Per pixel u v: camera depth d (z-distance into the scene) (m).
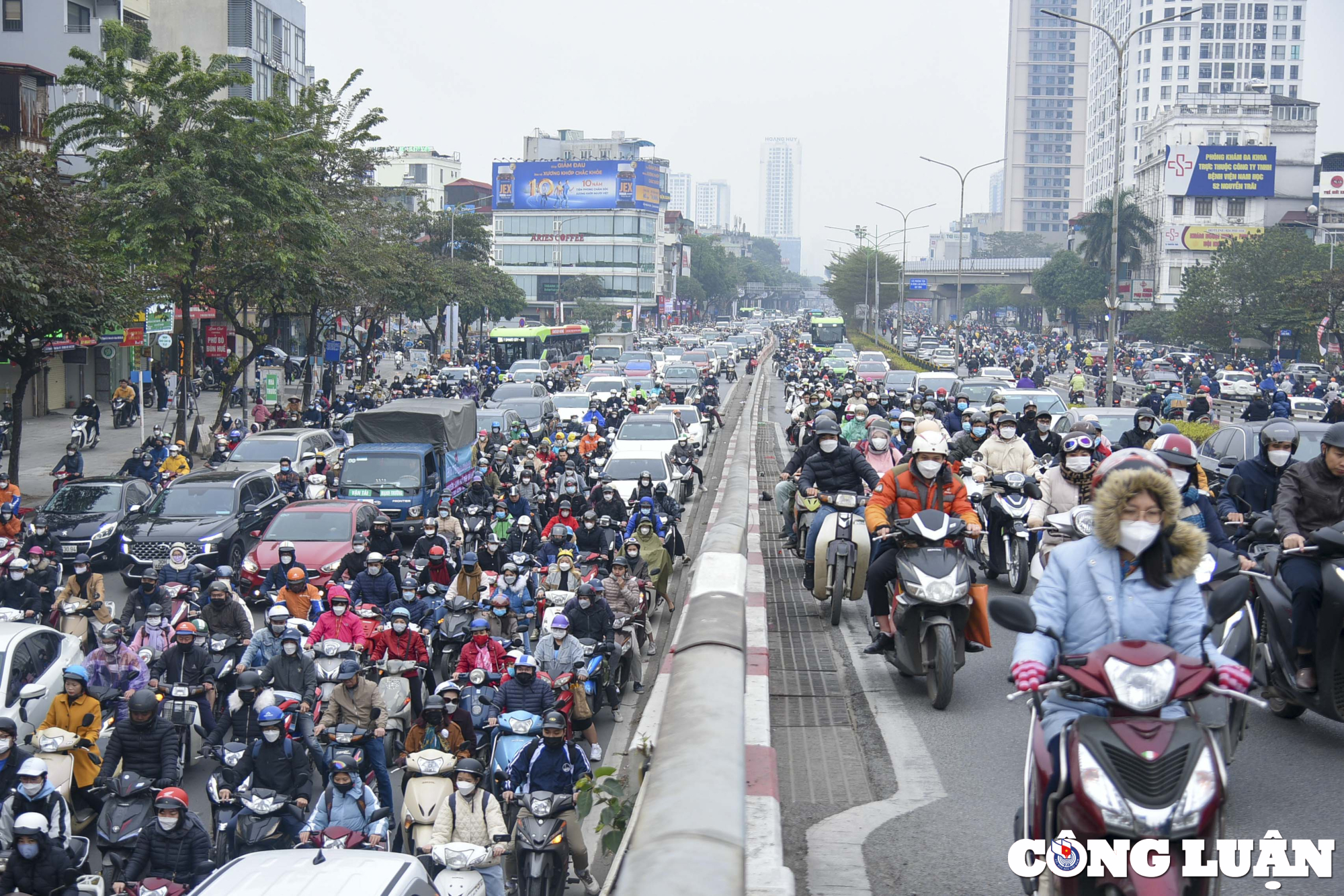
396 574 17.28
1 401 42.19
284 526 18.88
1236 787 6.64
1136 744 3.79
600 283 136.38
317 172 45.44
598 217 141.62
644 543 16.45
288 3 72.25
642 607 14.27
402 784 10.07
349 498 22.77
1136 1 175.50
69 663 11.71
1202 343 85.06
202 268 34.91
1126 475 4.16
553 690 10.45
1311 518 7.52
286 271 33.84
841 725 7.81
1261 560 8.19
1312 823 6.03
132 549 19.55
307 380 44.78
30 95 38.94
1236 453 14.51
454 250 84.94
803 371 52.72
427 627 13.64
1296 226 113.56
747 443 29.80
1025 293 151.75
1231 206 113.88
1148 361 81.25
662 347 90.94
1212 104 121.50
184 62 31.17
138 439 38.78
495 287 84.94
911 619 8.55
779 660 9.66
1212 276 81.88
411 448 23.98
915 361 76.38
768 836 4.31
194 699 11.42
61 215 25.41
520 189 143.38
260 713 8.76
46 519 20.62
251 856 6.80
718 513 11.29
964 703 8.38
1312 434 12.84
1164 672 3.90
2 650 10.90
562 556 14.75
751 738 5.57
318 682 11.15
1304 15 170.00
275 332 41.03
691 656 4.48
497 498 21.27
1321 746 7.46
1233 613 4.40
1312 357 78.19
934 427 9.01
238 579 20.03
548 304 142.00
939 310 195.50
